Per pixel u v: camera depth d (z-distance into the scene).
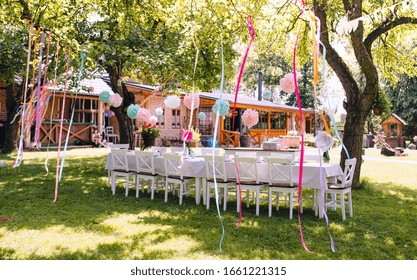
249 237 4.80
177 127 20.55
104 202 6.71
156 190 8.00
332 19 8.84
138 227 5.14
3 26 9.19
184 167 6.77
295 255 4.20
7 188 7.61
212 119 20.97
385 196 7.57
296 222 5.55
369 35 8.14
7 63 9.68
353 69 26.39
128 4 8.50
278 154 7.90
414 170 11.81
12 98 13.95
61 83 9.52
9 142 14.01
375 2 8.16
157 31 9.71
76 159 12.80
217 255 4.14
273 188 5.88
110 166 7.92
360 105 8.08
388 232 5.11
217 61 9.02
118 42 9.02
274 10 8.80
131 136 11.36
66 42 6.62
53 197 6.90
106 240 4.58
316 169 5.77
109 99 8.33
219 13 6.22
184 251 4.25
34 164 11.28
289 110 26.39
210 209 6.31
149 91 18.45
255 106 21.56
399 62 10.64
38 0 8.48
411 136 31.23
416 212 6.23
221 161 6.29
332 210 6.36
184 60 8.67
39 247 4.30
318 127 25.28
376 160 15.22
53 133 16.91
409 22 7.81
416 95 29.41
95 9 9.47
